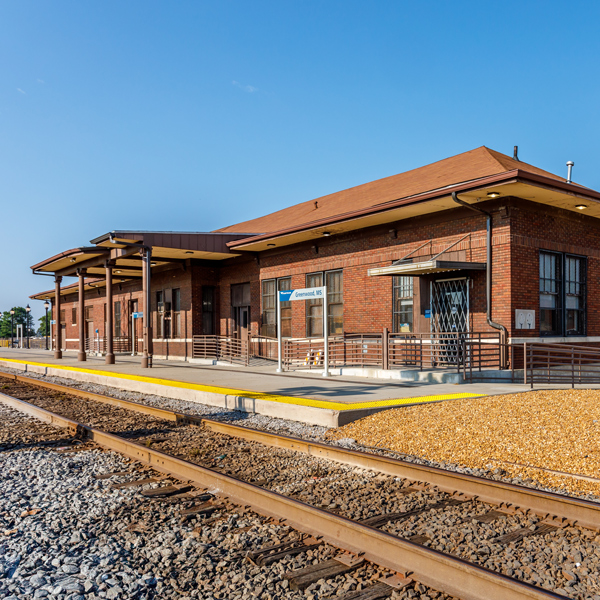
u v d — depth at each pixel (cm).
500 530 467
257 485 606
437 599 358
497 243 1491
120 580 391
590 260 1736
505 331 1464
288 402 1056
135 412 1174
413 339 1711
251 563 414
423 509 525
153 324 3034
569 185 1407
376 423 910
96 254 2441
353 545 433
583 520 481
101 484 626
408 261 1736
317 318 2119
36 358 3158
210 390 1301
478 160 1844
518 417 881
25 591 374
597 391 1169
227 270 2658
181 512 526
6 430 983
